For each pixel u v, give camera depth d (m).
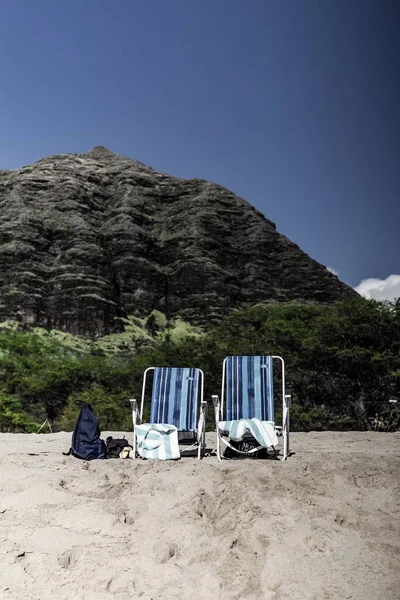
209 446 8.30
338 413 31.72
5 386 47.81
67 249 101.25
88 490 5.30
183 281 103.50
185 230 113.94
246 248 115.44
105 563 3.86
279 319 45.41
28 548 4.04
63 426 40.88
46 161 137.25
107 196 131.12
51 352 66.25
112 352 81.00
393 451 7.68
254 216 124.25
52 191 122.44
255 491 5.00
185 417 7.18
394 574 3.70
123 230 108.19
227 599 3.50
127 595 3.53
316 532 4.24
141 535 4.30
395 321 32.03
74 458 6.89
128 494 5.15
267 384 7.31
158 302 102.56
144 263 103.88
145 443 6.87
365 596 3.48
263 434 6.46
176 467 6.08
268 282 109.25
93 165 140.50
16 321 84.12
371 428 30.41
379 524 4.41
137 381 45.25
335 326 32.75
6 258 93.62
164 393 7.45
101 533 4.30
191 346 45.22
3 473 5.74
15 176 127.81
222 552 4.02
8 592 3.51
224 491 5.08
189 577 3.74
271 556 3.96
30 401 48.00
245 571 3.79
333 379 32.06
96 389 45.25
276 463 6.09
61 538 4.19
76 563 3.88
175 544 4.16
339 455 6.52
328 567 3.80
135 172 137.50
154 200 130.38
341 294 109.31
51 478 5.55
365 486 5.32
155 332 94.00
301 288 108.38
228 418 7.11
